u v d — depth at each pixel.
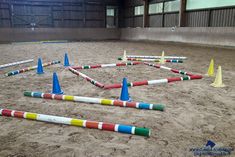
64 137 1.67
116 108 2.25
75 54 7.14
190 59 5.92
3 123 1.91
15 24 13.46
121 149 1.50
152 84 3.16
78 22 15.22
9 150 1.50
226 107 2.28
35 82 3.36
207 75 3.83
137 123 1.90
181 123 1.90
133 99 2.52
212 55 6.72
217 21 9.25
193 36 10.34
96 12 15.64
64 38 14.89
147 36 13.80
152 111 2.17
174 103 2.40
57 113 2.13
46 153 1.46
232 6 8.45
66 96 2.48
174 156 1.42
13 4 13.17
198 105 2.34
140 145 1.55
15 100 2.52
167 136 1.67
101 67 4.61
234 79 3.54
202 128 1.80
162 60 5.24
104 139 1.64
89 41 14.66
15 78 3.63
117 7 16.23
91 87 3.03
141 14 14.35
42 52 7.77
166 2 12.15
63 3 14.49
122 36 16.53
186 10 10.89
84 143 1.58
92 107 2.29
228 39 8.64
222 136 1.67
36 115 1.95
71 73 4.02
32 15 13.80
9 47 9.87
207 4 9.66
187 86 3.08
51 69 4.45
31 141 1.61
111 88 2.96
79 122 1.83
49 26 14.42
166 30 12.09
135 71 4.21
